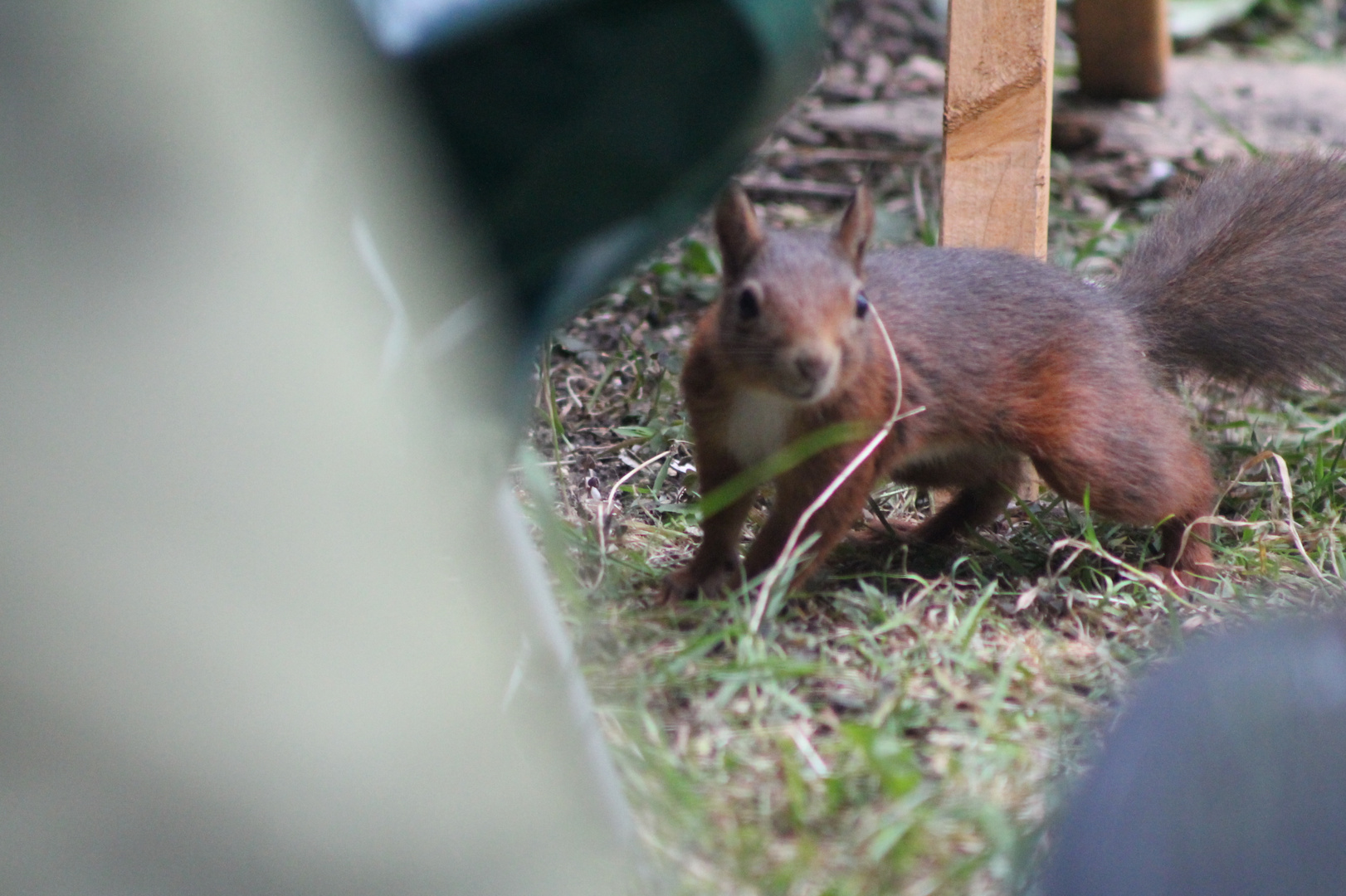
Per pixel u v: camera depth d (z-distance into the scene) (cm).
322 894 305
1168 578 827
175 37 271
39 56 261
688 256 1280
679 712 618
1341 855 373
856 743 545
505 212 329
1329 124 1680
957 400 823
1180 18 2019
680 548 844
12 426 266
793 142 1636
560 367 1110
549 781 452
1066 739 603
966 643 682
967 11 915
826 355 696
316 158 298
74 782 278
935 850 518
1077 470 832
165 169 271
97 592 272
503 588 452
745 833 518
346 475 296
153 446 273
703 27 303
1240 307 960
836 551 864
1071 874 410
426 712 326
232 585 281
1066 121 1603
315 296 292
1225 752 402
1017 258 886
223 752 286
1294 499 915
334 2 303
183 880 288
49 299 266
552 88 311
